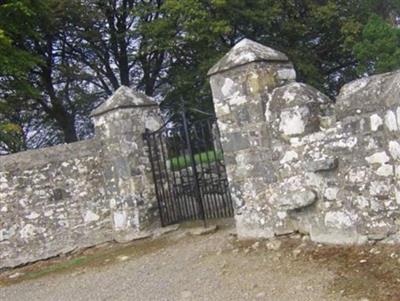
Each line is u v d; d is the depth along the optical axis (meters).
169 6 17.09
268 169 5.98
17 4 14.00
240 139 6.24
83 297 5.73
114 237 8.59
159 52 19.66
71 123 20.77
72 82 20.95
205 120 7.50
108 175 8.63
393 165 4.66
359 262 4.70
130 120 8.38
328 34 21.00
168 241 7.64
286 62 6.29
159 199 8.45
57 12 17.83
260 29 19.41
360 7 20.81
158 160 8.47
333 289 4.38
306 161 5.47
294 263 5.17
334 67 21.75
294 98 5.61
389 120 4.58
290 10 20.08
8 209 8.22
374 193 4.85
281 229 5.92
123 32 20.17
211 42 17.41
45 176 8.48
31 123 20.64
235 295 4.76
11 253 8.14
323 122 5.45
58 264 7.85
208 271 5.59
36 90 16.22
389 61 17.81
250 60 6.01
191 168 8.11
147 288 5.54
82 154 8.70
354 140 4.96
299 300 4.34
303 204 5.47
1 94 16.36
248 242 6.15
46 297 6.05
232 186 6.45
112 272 6.56
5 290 6.86
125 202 8.36
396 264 4.41
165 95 19.70
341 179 5.15
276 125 5.80
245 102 6.12
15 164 8.34
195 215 8.02
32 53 17.23
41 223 8.37
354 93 4.95
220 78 6.38
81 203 8.60
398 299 3.89
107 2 19.86
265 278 5.00
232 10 17.73
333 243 5.27
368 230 4.94
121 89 8.62
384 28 18.42
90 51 20.88
